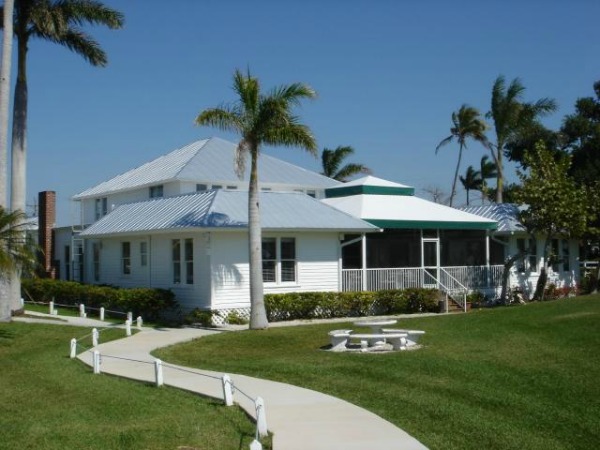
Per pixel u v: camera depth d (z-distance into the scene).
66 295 32.00
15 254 21.97
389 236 32.75
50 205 42.09
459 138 53.00
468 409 12.04
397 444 9.93
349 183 35.59
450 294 31.20
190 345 20.64
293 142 22.33
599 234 35.19
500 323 22.70
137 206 32.84
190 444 10.34
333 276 29.19
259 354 19.34
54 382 15.57
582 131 41.59
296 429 10.80
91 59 30.19
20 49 28.28
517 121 45.75
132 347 20.36
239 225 25.95
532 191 32.91
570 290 37.12
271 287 27.48
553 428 10.98
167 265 28.14
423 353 17.75
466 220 32.84
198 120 22.11
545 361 16.38
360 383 14.38
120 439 10.70
